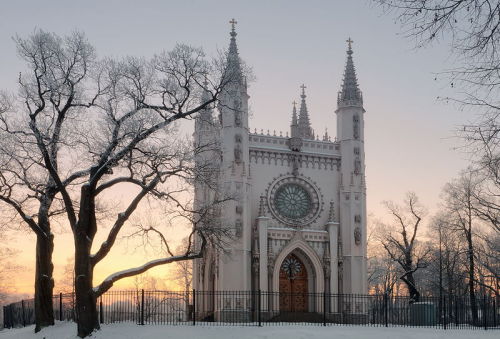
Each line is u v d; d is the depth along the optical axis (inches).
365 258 3154.5
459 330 1946.4
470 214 2861.7
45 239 1923.0
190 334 1675.7
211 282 3100.4
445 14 554.3
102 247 1711.4
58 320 2078.0
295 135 3213.6
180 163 1732.3
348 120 3287.4
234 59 1939.0
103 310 2050.9
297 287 3085.6
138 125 1707.7
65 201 1711.4
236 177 2999.5
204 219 1895.9
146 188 1704.0
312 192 3191.4
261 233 2994.6
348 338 1657.2
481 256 3595.0
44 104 1718.8
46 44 1695.4
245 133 3085.6
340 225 3179.1
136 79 1738.4
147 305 2209.6
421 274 4330.7
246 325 1908.2
